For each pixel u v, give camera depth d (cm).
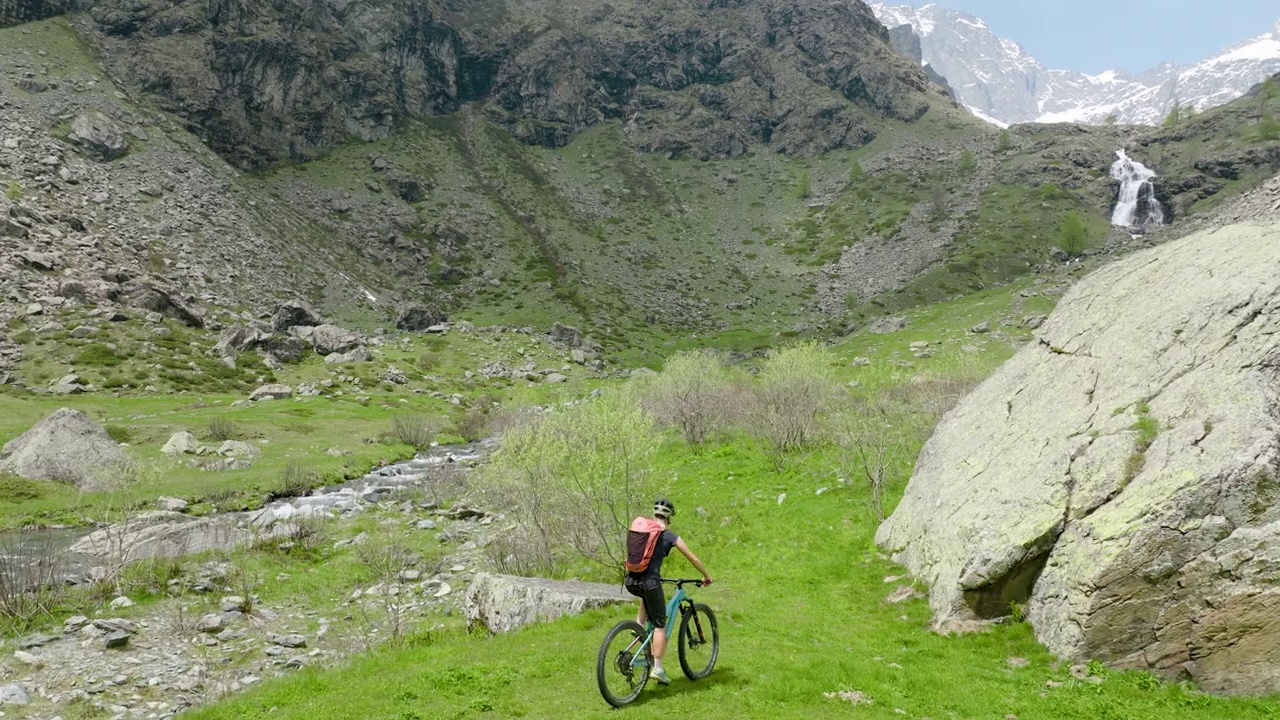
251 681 1886
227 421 5916
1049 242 16900
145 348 8144
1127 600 1371
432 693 1293
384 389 9100
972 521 1850
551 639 1617
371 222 17650
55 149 12600
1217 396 1520
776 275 18288
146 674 1916
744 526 3127
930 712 1204
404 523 3838
